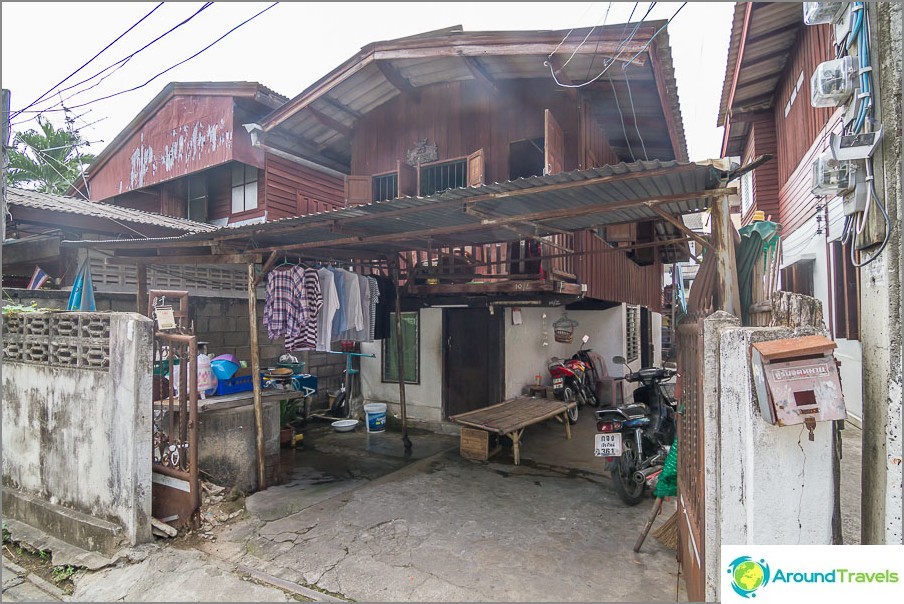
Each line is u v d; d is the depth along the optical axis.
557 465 5.61
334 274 5.47
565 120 6.46
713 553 2.18
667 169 2.94
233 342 7.47
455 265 6.09
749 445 1.96
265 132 7.96
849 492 4.30
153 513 4.06
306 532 3.88
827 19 2.37
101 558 3.48
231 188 10.09
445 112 7.30
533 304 6.61
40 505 4.04
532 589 3.05
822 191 2.33
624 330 9.92
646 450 4.71
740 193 12.87
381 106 7.89
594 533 3.83
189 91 9.83
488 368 7.18
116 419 3.63
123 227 7.14
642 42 4.79
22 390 4.38
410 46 6.14
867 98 2.16
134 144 11.20
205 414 4.60
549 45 5.43
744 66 8.04
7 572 3.50
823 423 1.92
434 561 3.40
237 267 7.67
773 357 1.79
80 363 3.90
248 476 4.89
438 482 5.04
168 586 3.11
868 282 2.23
